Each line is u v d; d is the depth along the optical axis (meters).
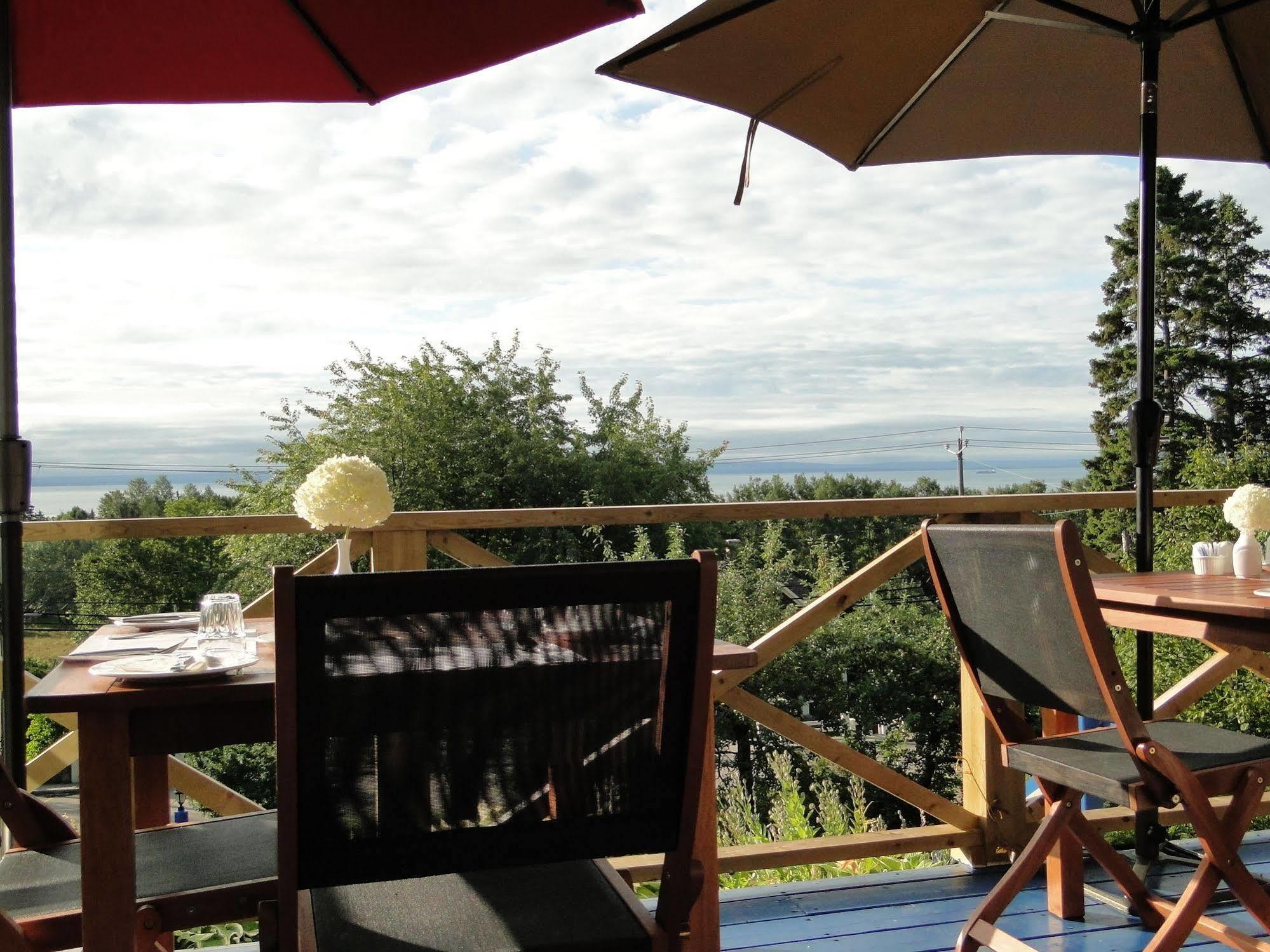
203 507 16.95
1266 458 17.83
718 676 2.97
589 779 1.42
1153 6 2.78
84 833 1.58
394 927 1.46
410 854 1.37
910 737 7.73
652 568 1.36
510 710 1.37
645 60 2.73
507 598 1.32
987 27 2.92
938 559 2.46
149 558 11.91
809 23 2.71
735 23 2.65
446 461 17.11
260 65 2.52
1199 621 2.43
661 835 1.46
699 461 18.52
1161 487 26.06
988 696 2.46
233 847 1.83
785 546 8.66
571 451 17.75
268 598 2.85
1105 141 3.28
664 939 1.45
